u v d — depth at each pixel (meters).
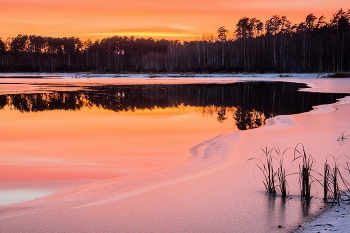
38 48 139.38
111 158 11.89
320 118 18.66
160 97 33.91
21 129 17.62
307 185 7.70
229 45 98.69
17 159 11.88
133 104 28.69
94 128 17.80
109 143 14.20
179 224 6.83
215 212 7.30
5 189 8.94
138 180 9.34
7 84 52.78
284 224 6.66
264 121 19.67
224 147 12.63
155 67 106.88
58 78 76.44
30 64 129.75
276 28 105.56
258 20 106.94
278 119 18.95
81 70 127.75
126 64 128.38
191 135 15.76
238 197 8.03
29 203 7.91
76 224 6.86
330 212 6.97
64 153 12.65
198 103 29.02
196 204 7.70
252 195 8.13
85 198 8.17
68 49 138.12
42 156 12.24
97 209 7.54
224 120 20.27
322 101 27.84
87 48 140.50
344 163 10.16
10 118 21.56
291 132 15.02
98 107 26.89
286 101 28.66
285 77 67.75
